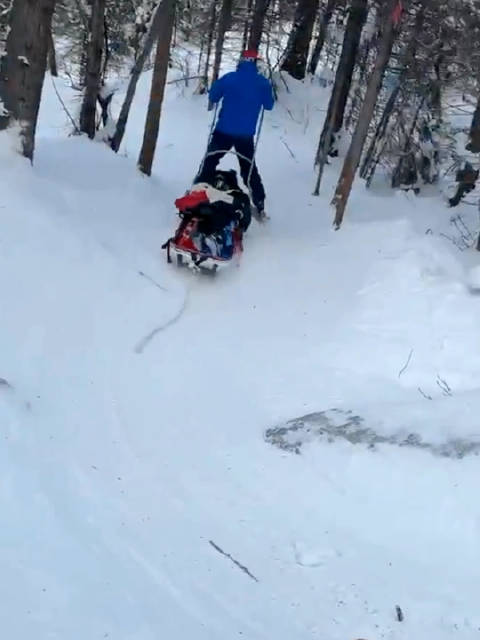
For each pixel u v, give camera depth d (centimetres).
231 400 504
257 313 632
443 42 1017
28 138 681
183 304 623
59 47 2034
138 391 490
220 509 382
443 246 708
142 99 1609
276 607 314
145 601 289
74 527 323
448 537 365
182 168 1103
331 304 639
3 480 328
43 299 536
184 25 1825
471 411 422
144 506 367
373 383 516
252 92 770
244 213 710
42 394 442
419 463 400
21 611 253
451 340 555
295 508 392
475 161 974
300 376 536
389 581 340
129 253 663
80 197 707
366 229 746
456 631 309
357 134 764
